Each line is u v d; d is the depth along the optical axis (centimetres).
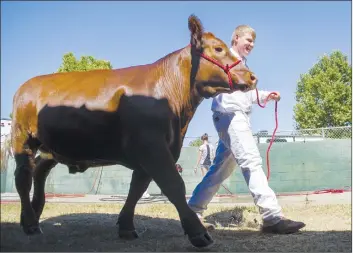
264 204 491
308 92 1304
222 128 518
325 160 1212
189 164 1289
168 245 420
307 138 1245
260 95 539
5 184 638
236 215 639
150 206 818
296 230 484
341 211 654
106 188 1310
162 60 448
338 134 1234
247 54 537
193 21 430
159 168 392
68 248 407
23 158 462
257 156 509
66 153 446
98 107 420
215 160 560
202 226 389
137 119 404
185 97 437
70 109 430
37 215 509
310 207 717
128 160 426
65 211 715
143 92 416
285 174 1219
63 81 459
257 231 511
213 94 430
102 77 443
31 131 459
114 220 604
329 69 1296
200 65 429
